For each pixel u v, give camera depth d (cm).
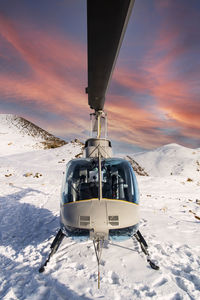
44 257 346
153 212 764
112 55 167
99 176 276
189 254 376
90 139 359
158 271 298
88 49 163
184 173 4262
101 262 326
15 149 5234
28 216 648
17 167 2175
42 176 1788
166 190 1512
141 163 5347
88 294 241
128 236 253
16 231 499
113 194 313
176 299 238
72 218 249
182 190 1584
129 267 310
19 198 938
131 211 258
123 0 114
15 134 7619
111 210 249
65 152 3506
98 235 238
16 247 399
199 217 724
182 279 278
